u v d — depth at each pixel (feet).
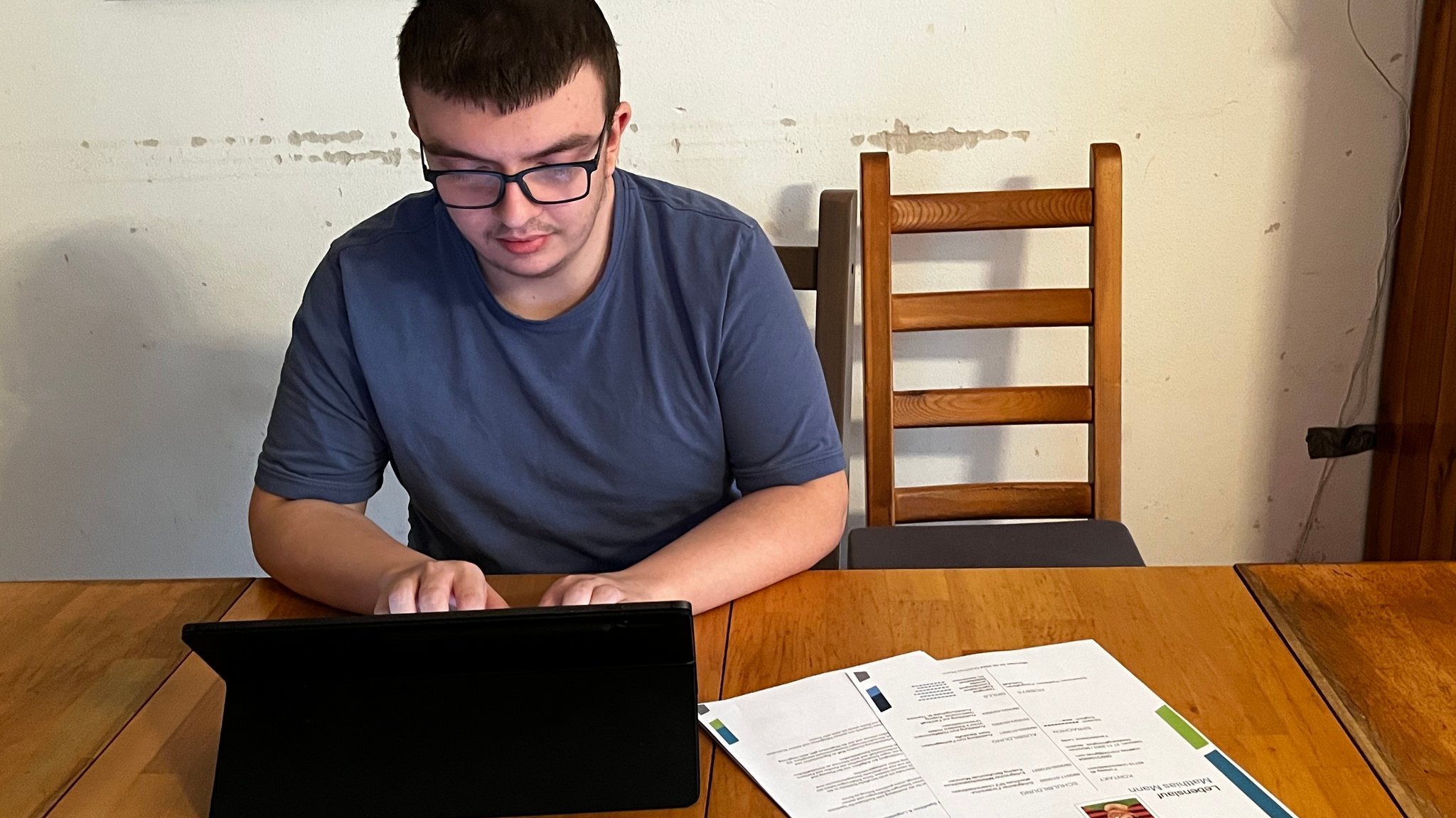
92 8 5.93
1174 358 6.45
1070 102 6.00
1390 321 6.31
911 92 6.00
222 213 6.28
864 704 3.07
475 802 2.80
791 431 4.06
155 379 6.61
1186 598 3.54
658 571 3.49
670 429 4.12
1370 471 6.63
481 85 3.23
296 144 6.15
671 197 4.21
